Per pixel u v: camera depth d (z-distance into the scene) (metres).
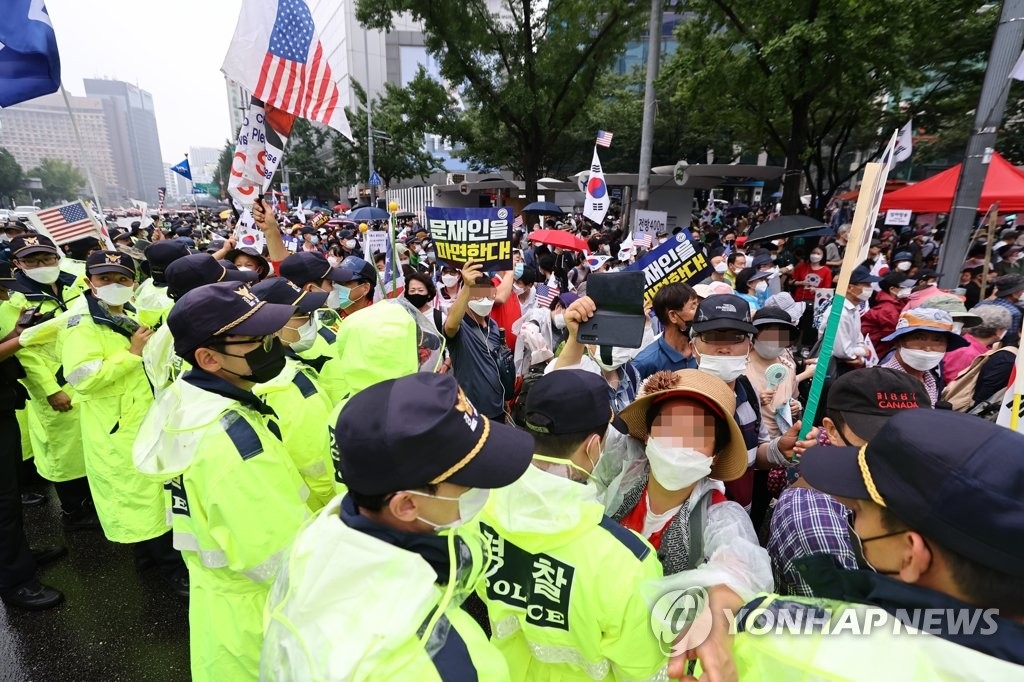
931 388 3.88
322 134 47.78
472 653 1.11
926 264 13.95
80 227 7.02
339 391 3.62
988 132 5.57
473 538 1.33
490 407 3.63
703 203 35.69
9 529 3.20
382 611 1.05
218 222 27.45
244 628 1.98
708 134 30.12
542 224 18.02
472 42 18.20
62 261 5.96
